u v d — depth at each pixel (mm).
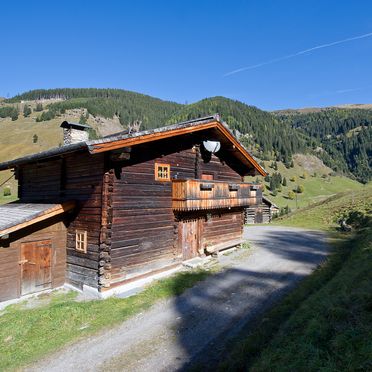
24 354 7297
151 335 7992
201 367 6527
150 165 12586
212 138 15656
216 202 14719
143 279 12133
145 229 12297
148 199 12453
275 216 60625
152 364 6734
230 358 6621
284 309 8859
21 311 10000
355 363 4641
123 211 11453
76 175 12312
